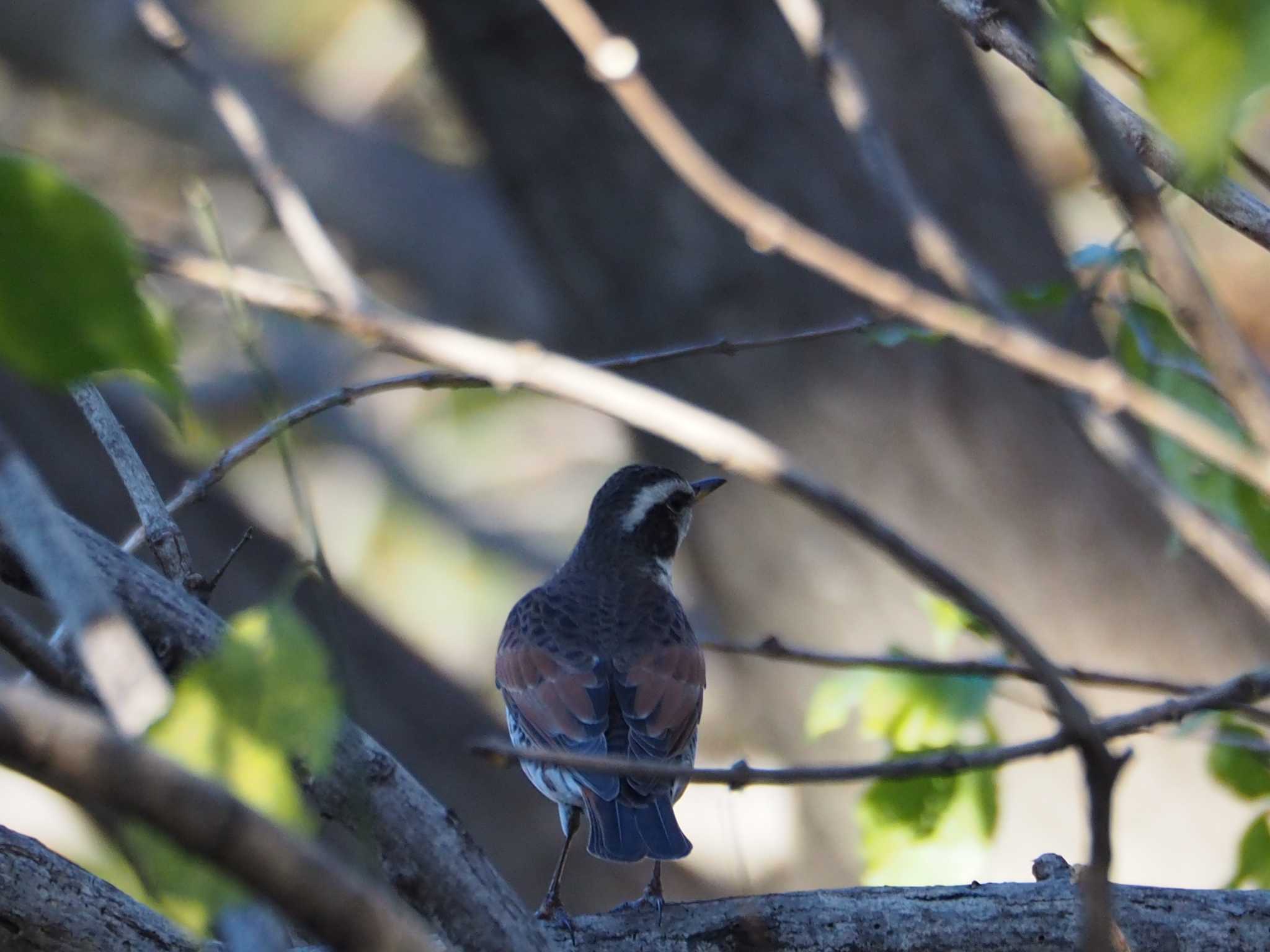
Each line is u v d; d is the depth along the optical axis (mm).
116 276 3402
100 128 20641
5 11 19703
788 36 12695
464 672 18672
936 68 12984
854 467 13000
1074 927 7160
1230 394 4199
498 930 4871
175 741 3828
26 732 3094
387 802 4809
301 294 4547
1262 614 12625
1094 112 4059
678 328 13344
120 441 7305
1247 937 7090
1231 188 5734
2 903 6469
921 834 8148
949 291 12336
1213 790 12250
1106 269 7355
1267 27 3008
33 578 5270
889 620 13414
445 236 21016
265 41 22047
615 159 13266
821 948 7262
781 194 12688
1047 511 12766
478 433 22047
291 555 16891
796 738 14398
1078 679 7133
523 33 13203
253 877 3281
